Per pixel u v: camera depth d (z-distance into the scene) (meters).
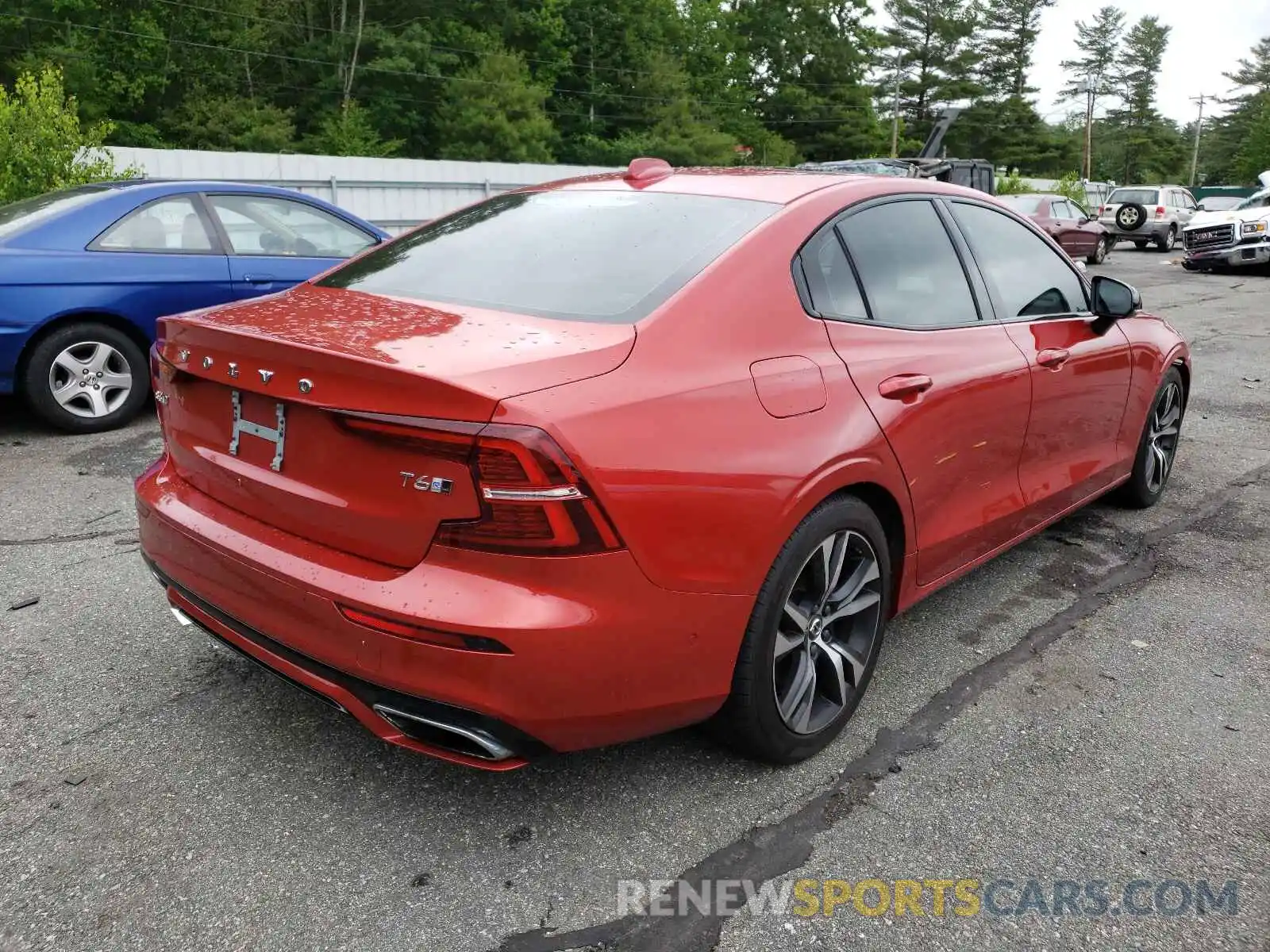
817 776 2.71
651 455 2.18
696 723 2.56
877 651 2.94
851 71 80.38
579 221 2.99
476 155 58.75
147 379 6.25
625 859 2.36
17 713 2.93
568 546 2.06
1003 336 3.47
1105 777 2.73
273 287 6.53
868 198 3.12
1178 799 2.64
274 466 2.36
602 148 64.19
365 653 2.13
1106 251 23.80
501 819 2.49
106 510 4.68
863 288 2.96
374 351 2.19
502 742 2.12
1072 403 3.89
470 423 2.01
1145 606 3.89
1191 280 18.72
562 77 66.38
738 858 2.37
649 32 68.12
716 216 2.85
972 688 3.22
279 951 2.06
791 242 2.77
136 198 6.12
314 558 2.25
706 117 73.38
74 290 5.79
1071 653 3.48
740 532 2.34
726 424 2.35
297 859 2.33
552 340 2.29
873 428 2.74
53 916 2.13
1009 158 86.44
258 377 2.31
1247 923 2.20
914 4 84.06
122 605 3.66
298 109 58.25
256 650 2.41
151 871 2.28
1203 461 6.05
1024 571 4.23
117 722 2.89
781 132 80.31
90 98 48.25
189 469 2.67
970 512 3.34
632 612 2.17
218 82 54.03
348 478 2.20
